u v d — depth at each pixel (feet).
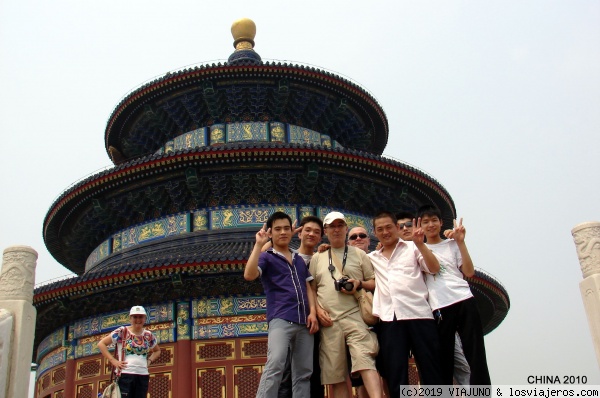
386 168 124.77
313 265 47.29
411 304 43.73
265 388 42.27
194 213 123.95
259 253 44.91
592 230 53.11
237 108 146.72
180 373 101.86
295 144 119.14
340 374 43.83
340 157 120.16
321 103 150.00
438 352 43.06
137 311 65.21
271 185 123.65
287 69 140.15
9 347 50.39
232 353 103.19
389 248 46.62
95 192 127.85
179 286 105.91
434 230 47.80
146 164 118.93
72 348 115.03
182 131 152.15
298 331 44.50
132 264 103.76
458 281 45.32
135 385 63.77
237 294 106.93
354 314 44.83
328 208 128.06
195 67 139.95
